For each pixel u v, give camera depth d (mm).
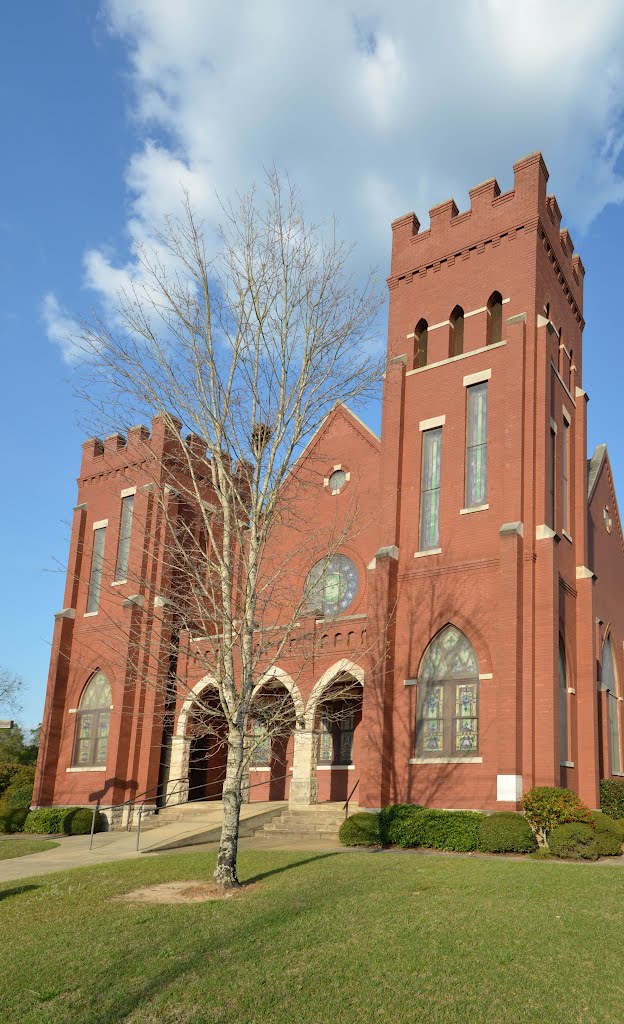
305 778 25281
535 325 24891
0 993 9867
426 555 24719
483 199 26969
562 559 24828
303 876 15266
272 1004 9188
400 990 9391
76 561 34312
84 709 32250
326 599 27562
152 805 28953
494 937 10984
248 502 18438
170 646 18531
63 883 16109
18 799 34062
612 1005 8977
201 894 14117
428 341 27172
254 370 16953
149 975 10094
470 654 23219
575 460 27188
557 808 19531
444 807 22219
